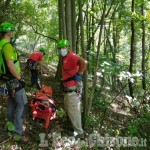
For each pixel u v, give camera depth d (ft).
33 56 25.93
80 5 20.25
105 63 21.04
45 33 65.41
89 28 39.29
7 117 16.53
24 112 15.80
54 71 37.27
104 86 40.45
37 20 41.45
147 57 53.57
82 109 21.54
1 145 15.53
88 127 20.94
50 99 18.31
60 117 20.61
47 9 53.47
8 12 34.22
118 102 34.94
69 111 18.78
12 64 14.66
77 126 18.92
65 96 18.81
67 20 20.86
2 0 33.58
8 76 15.17
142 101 25.94
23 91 15.60
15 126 15.75
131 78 21.16
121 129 23.34
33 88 25.40
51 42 66.18
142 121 23.17
